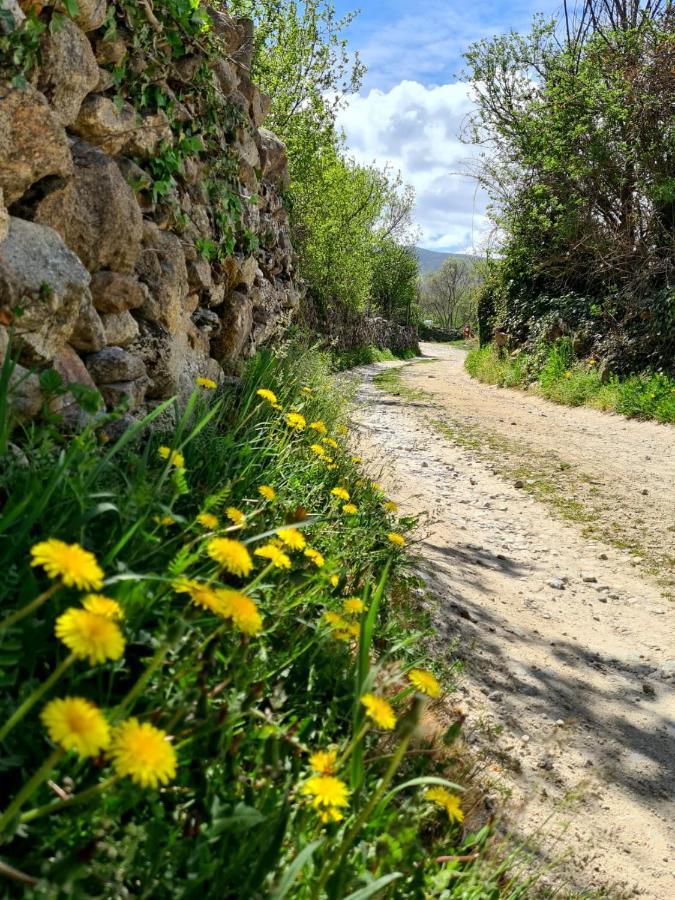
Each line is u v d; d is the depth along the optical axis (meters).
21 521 1.93
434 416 12.48
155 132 3.99
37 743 1.43
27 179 2.83
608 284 16.38
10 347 1.99
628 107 14.30
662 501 7.58
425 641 3.75
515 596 5.01
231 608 1.44
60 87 3.05
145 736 1.07
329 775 1.43
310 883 1.40
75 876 1.08
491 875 1.95
